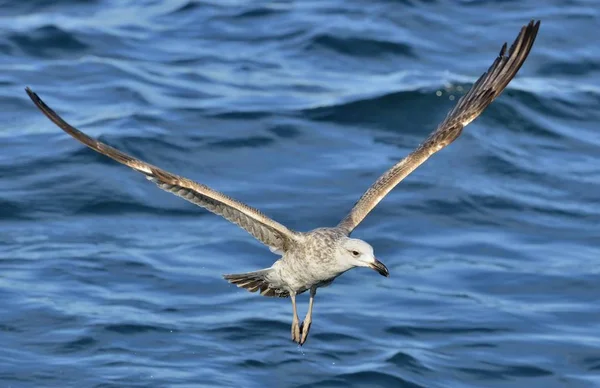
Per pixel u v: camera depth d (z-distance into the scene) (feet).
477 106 40.63
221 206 36.45
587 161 68.13
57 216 59.82
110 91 73.20
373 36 81.41
